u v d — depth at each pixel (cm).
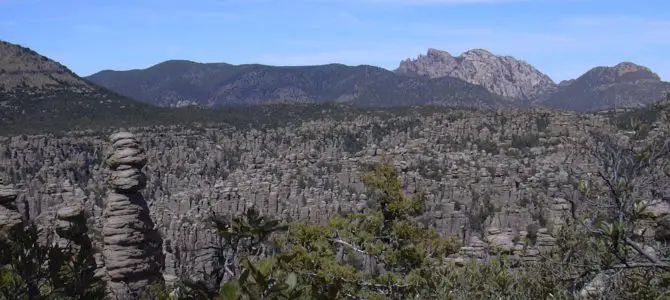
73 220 1930
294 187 11825
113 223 2488
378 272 2347
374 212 2519
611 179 1002
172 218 7894
